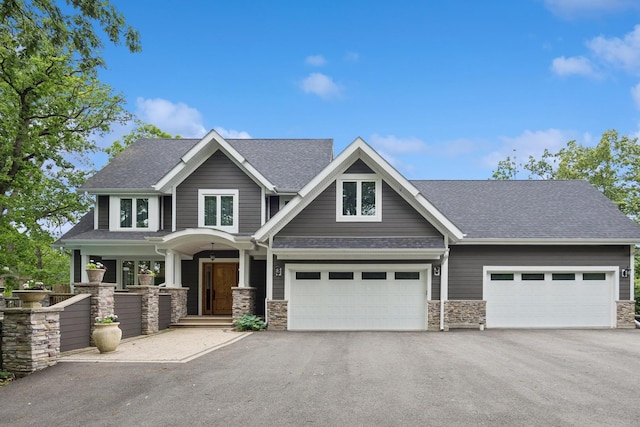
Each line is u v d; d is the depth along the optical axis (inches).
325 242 741.9
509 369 430.0
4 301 688.4
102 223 891.4
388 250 717.3
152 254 852.0
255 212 842.2
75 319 524.1
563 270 792.9
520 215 850.8
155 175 906.7
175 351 525.3
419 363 457.4
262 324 740.0
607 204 884.6
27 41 518.6
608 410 308.7
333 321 748.6
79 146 1015.0
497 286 794.2
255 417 295.3
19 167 901.8
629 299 792.3
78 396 346.0
